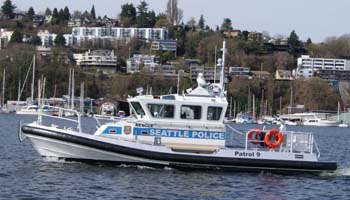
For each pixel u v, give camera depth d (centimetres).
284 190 5066
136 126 5581
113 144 5481
